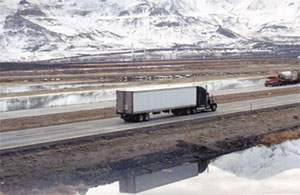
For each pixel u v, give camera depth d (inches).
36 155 1518.2
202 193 1261.1
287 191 1325.0
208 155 1726.1
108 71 7559.1
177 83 4522.6
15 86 4552.2
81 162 1488.7
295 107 2746.1
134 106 2048.5
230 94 3457.2
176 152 1710.1
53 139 1686.8
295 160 1692.9
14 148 1535.4
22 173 1352.1
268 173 1513.3
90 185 1315.2
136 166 1524.4
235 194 1296.8
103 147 1658.5
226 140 1926.7
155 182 1382.9
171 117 2249.0
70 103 3043.8
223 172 1519.4
